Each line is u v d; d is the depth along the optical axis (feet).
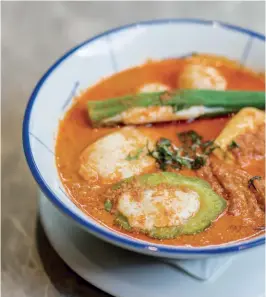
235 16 1.80
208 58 1.34
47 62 1.68
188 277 1.04
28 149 1.03
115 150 1.13
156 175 1.08
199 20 1.33
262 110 1.23
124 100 1.21
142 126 1.20
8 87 1.59
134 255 1.07
